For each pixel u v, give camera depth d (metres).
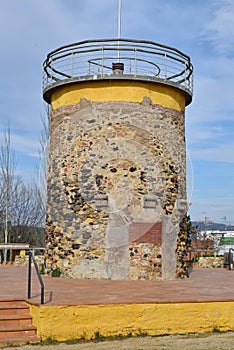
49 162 14.97
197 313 8.66
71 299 8.61
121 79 13.84
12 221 32.41
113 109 13.84
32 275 14.11
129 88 13.93
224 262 19.44
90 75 13.87
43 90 15.28
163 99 14.37
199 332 8.62
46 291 9.88
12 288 10.34
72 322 7.95
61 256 13.90
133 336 8.22
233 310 8.88
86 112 13.98
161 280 13.37
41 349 7.32
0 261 20.30
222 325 8.78
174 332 8.48
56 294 9.38
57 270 13.89
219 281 13.04
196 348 7.41
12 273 14.62
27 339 7.69
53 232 14.30
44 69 15.32
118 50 14.16
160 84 14.29
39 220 33.03
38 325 7.86
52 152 14.76
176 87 14.55
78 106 14.12
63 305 7.94
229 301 8.89
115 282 12.40
